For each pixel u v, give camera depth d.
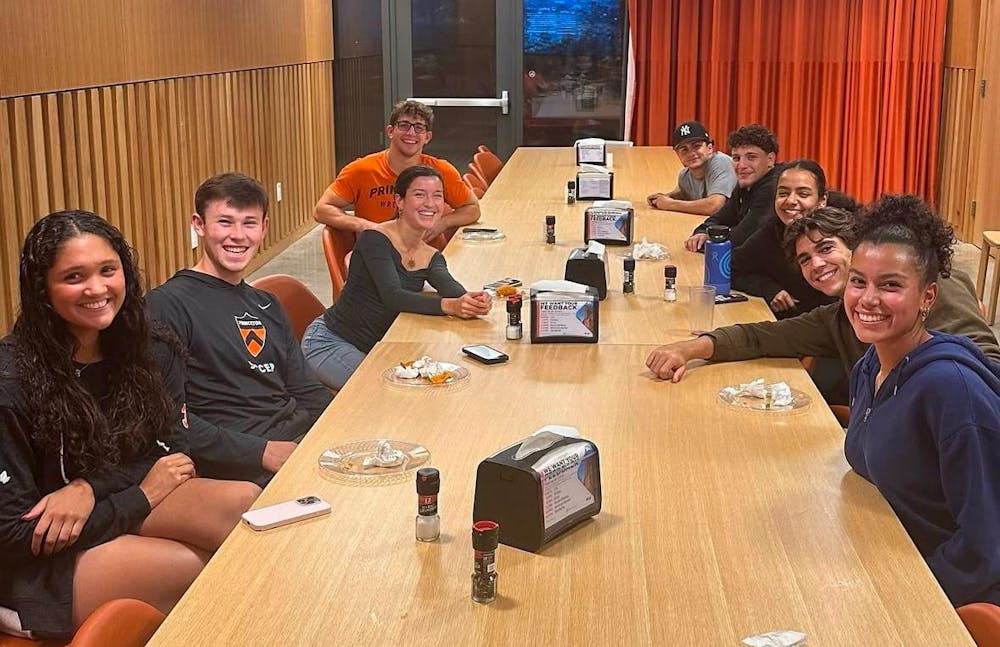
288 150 8.69
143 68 5.83
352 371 3.77
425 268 3.89
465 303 3.53
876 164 9.45
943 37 9.10
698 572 1.90
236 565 1.92
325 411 2.69
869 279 2.26
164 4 6.10
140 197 5.88
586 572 1.90
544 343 3.27
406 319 3.57
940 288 2.93
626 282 3.87
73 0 5.03
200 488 2.51
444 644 1.68
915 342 2.29
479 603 1.79
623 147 8.40
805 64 9.34
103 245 2.38
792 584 1.86
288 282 3.87
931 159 9.32
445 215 5.23
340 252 4.93
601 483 2.27
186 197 6.54
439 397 2.79
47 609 2.29
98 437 2.39
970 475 2.08
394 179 5.44
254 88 7.79
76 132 5.12
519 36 9.90
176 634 1.71
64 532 2.30
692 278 4.11
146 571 2.33
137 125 5.83
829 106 9.36
